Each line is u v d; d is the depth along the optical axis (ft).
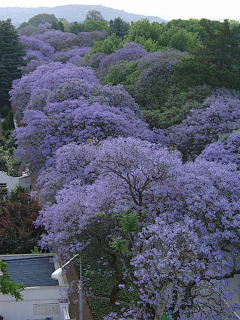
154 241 47.96
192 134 100.83
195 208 54.29
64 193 64.03
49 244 60.54
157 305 44.09
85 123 89.15
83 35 294.46
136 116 107.96
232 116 101.86
